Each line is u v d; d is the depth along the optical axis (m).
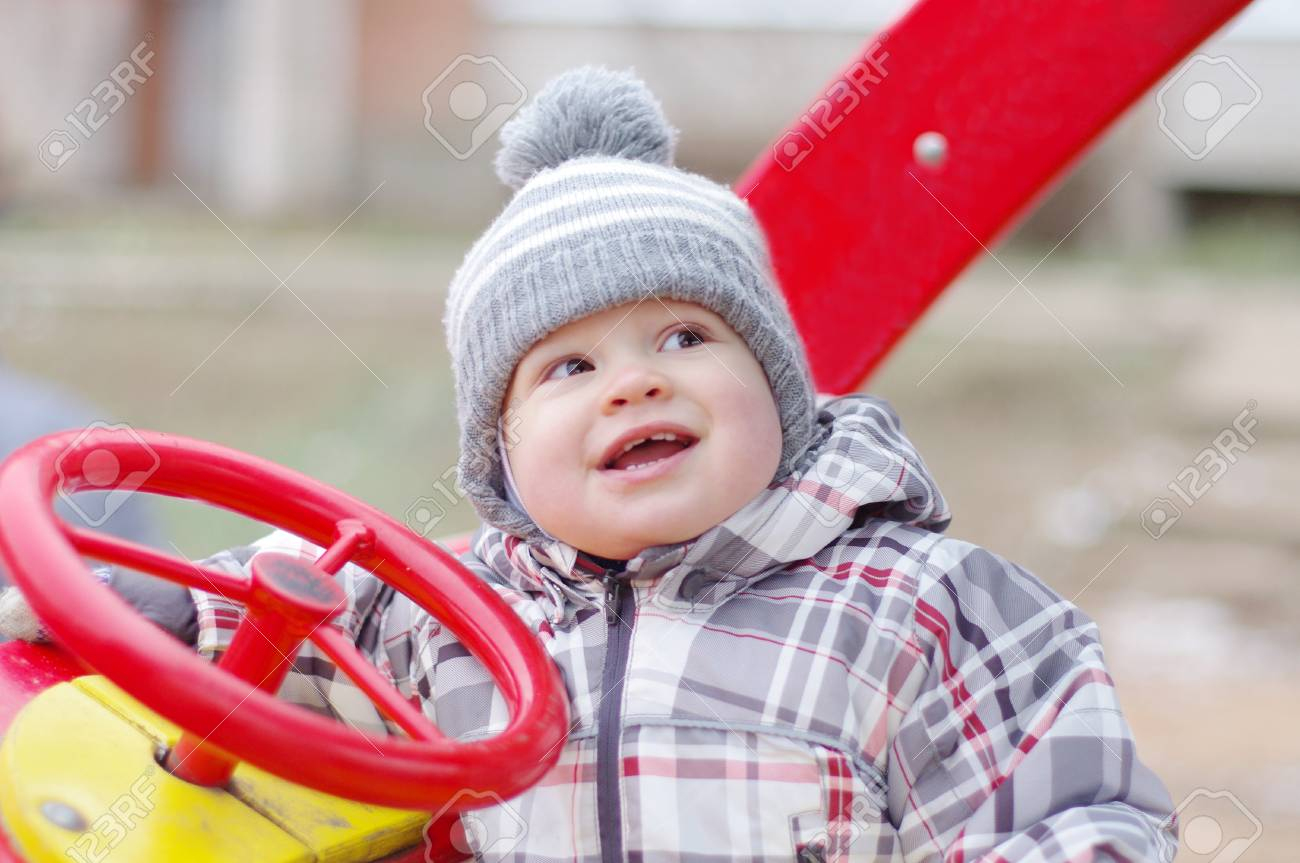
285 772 0.66
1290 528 3.25
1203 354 5.07
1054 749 0.84
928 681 0.90
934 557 0.93
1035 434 4.14
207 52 8.16
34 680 0.87
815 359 1.27
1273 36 7.61
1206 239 7.70
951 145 1.21
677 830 0.86
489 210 8.00
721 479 0.91
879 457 0.97
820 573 0.94
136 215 7.19
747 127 7.86
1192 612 2.76
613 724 0.90
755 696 0.89
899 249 1.24
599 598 0.95
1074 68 1.17
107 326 4.99
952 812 0.86
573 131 1.08
